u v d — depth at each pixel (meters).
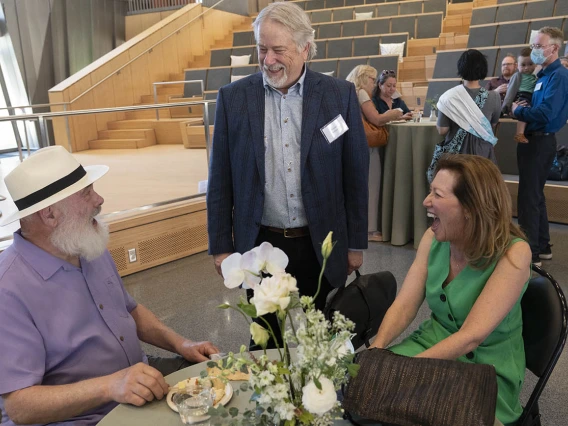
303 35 1.64
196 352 1.55
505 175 4.68
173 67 9.24
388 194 4.04
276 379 0.74
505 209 1.34
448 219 1.38
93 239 1.39
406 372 1.03
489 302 1.31
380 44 7.91
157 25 8.98
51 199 1.31
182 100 8.29
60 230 1.34
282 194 1.79
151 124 7.27
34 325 1.29
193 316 2.97
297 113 1.75
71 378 1.36
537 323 1.39
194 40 9.71
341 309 1.54
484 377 1.01
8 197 4.51
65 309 1.35
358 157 1.81
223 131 1.84
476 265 1.38
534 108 3.20
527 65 3.63
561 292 1.36
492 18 7.41
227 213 1.94
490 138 3.30
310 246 1.84
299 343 0.77
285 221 1.81
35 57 9.07
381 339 1.43
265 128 1.77
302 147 1.73
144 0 10.68
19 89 8.98
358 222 1.88
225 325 2.84
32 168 1.33
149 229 3.79
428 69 7.39
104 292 1.46
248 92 1.79
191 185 4.95
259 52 1.67
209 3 10.07
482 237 1.33
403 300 1.53
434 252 1.52
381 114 3.92
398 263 3.67
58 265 1.35
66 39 9.54
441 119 3.40
